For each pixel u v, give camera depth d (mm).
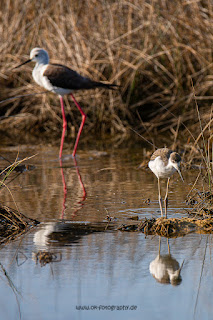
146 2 18422
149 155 13734
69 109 17609
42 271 6582
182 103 17375
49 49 18000
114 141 16219
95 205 9406
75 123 17828
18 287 6168
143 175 11820
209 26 17469
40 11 18156
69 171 12492
